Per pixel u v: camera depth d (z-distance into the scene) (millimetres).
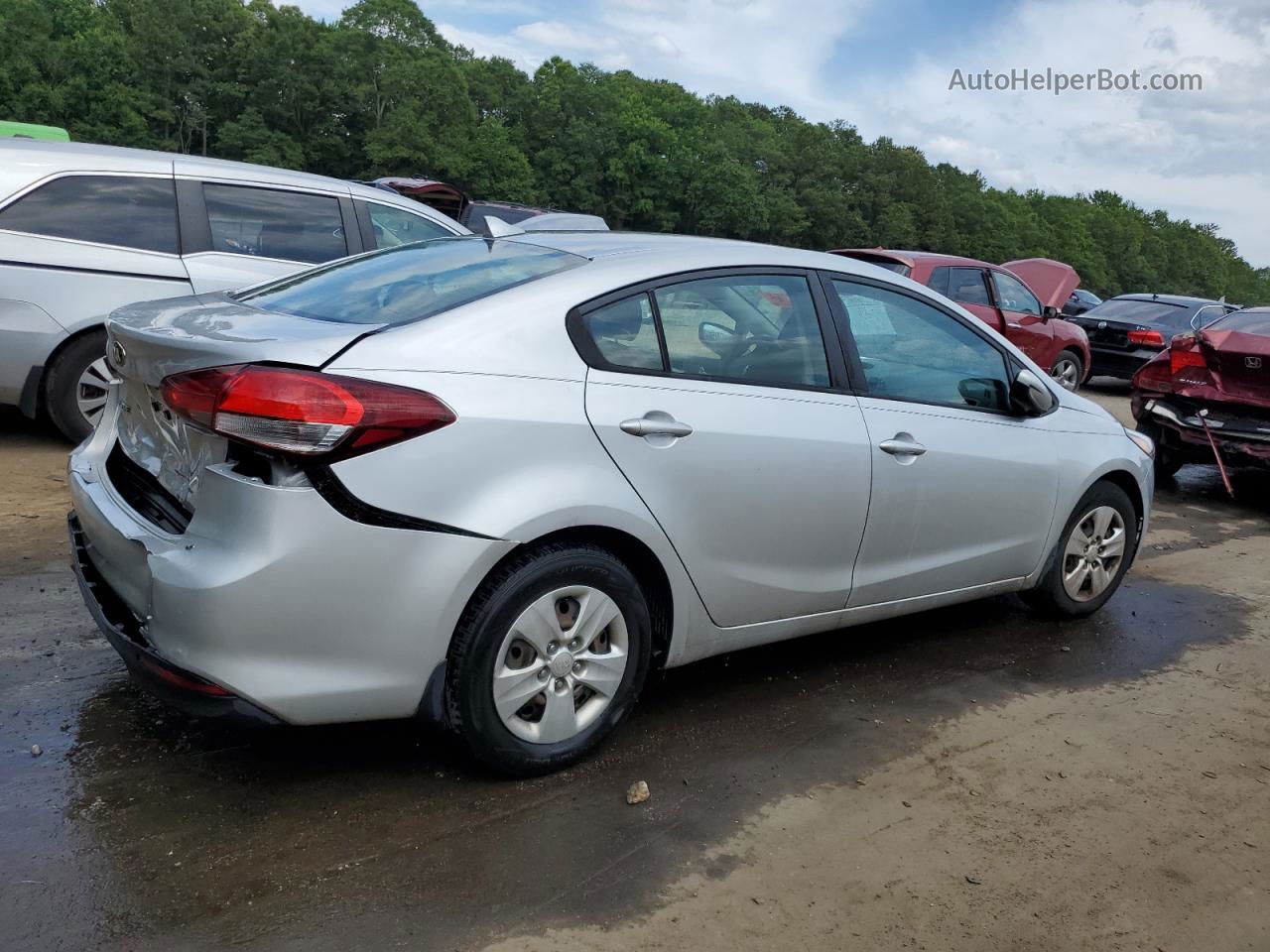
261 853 2619
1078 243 154250
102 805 2771
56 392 6145
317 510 2551
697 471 3184
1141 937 2609
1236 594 5734
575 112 103062
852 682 4039
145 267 6227
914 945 2494
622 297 3168
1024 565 4516
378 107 91500
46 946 2230
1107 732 3799
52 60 76625
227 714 2576
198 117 85312
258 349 2631
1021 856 2926
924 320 4066
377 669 2697
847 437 3602
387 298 3162
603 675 3121
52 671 3512
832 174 122500
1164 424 8312
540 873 2637
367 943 2322
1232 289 188375
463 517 2721
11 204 5914
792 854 2832
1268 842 3113
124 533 2805
